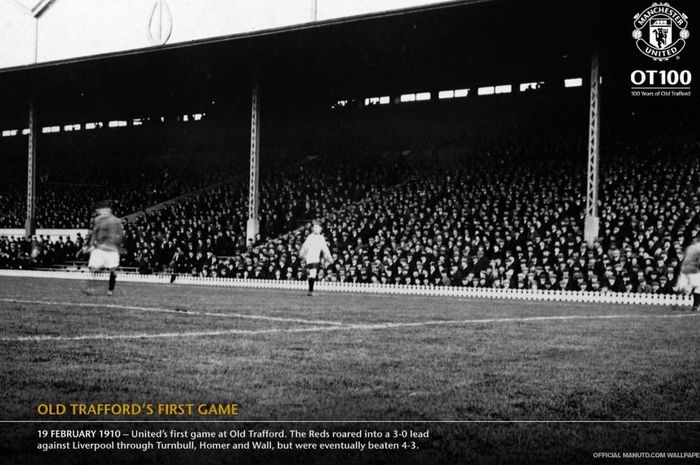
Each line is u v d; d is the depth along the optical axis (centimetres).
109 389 609
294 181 4362
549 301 2294
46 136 6375
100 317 1227
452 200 3381
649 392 653
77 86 4941
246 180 4631
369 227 3353
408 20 3303
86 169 5766
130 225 4262
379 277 2875
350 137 4922
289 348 874
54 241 4794
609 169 3234
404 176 4097
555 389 659
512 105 4525
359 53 3931
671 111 3822
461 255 2752
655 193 2884
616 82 4109
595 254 2477
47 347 841
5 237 4609
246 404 571
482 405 592
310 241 2212
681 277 1897
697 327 1289
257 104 3881
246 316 1310
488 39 3612
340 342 946
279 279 3167
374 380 679
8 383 626
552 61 4125
